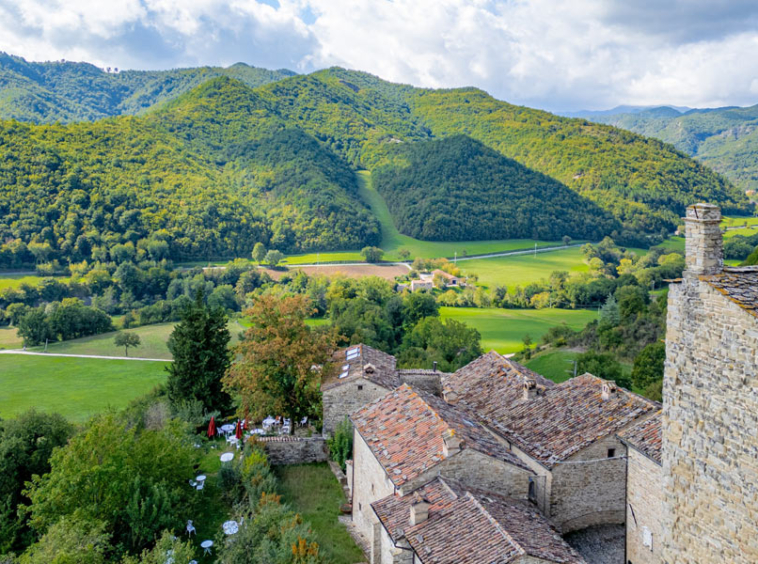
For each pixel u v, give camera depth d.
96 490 32.69
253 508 33.25
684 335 15.41
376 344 99.25
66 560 25.83
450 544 23.17
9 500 34.38
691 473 15.38
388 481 28.44
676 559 16.02
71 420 78.25
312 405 48.22
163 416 48.19
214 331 54.31
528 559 21.52
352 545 30.95
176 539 29.19
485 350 106.56
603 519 30.56
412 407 33.62
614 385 33.03
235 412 54.16
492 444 30.31
